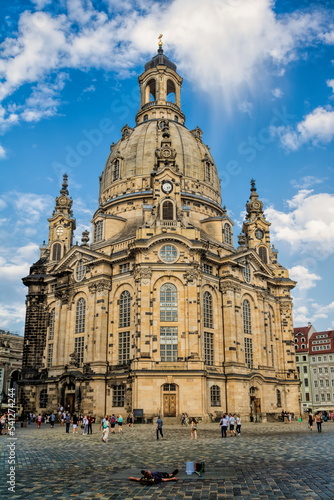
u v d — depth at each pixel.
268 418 85.19
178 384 70.88
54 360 88.25
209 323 81.50
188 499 17.88
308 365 146.12
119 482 21.38
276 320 101.19
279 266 105.94
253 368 87.38
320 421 52.91
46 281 97.75
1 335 142.88
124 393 75.81
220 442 40.31
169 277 76.75
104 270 83.69
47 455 31.83
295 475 22.22
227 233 97.12
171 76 121.31
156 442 41.19
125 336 79.12
